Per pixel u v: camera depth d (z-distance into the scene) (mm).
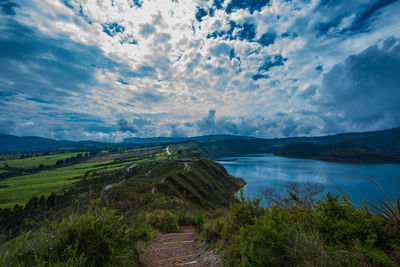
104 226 3121
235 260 2992
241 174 90438
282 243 2496
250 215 4020
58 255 2572
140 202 17531
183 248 5410
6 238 2395
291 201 3578
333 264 1991
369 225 2344
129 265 3439
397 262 1987
